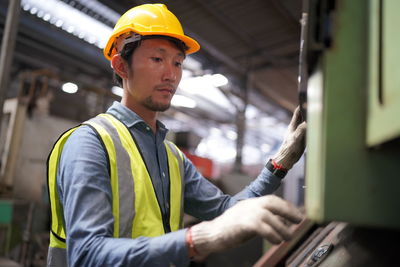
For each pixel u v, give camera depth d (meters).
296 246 0.90
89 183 0.70
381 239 0.54
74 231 0.65
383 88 0.32
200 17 4.29
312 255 0.71
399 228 0.35
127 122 0.92
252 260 2.63
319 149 0.36
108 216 0.69
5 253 2.62
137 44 0.92
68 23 4.21
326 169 0.35
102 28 4.38
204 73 5.66
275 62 5.48
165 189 0.94
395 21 0.31
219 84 5.57
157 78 0.92
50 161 0.83
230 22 4.38
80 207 0.67
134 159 0.85
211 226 0.52
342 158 0.35
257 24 4.49
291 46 5.09
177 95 6.66
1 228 2.67
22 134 3.17
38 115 3.32
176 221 0.94
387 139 0.31
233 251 2.68
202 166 3.99
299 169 3.70
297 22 4.38
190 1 3.92
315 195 0.36
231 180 3.99
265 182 0.95
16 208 2.71
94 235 0.63
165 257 0.54
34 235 2.82
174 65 0.96
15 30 2.27
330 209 0.35
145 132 0.94
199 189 1.08
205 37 4.83
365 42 0.36
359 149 0.35
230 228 0.48
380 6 0.34
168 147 1.06
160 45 0.92
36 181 3.24
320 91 0.37
